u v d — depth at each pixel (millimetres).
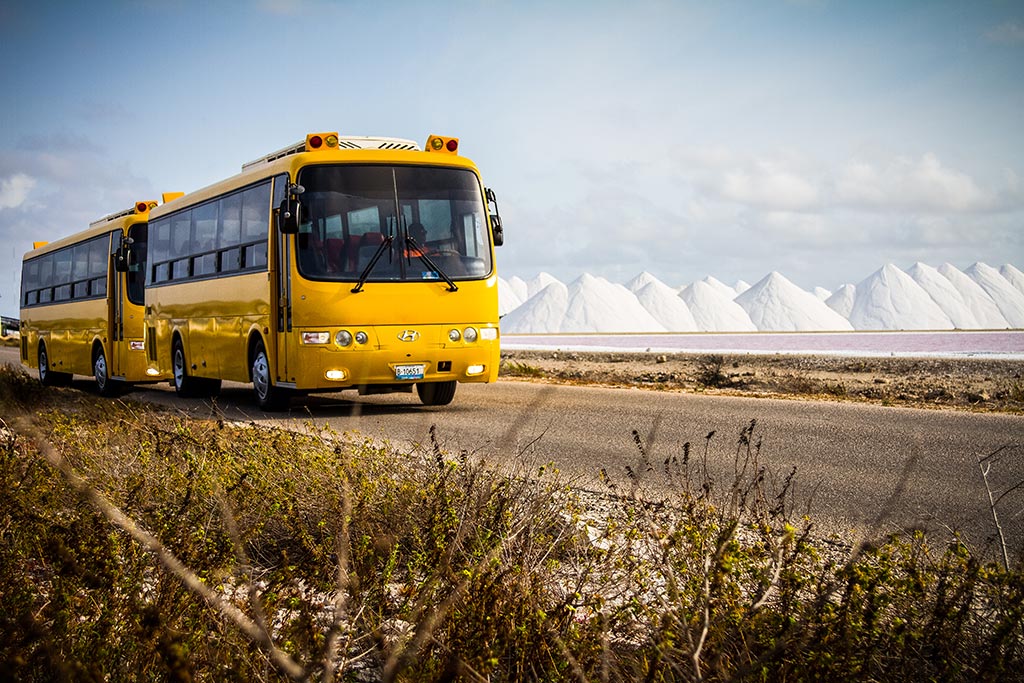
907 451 10055
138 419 8703
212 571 3889
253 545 5004
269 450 6719
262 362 14758
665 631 3426
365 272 13375
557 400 16156
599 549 4789
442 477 5566
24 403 13688
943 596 3693
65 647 3443
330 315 13281
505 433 11703
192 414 14180
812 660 3326
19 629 3461
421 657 3482
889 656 3490
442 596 3836
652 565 4312
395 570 4746
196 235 17375
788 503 7441
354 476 5824
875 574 3814
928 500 7664
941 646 3512
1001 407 14305
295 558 4836
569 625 3832
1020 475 8664
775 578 3584
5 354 43906
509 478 6098
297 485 5707
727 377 20812
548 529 5449
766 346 37188
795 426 12094
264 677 3314
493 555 3986
